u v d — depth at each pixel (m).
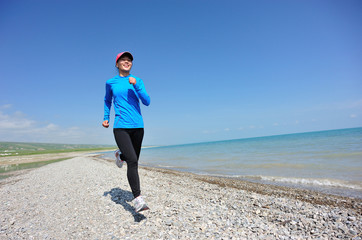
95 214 3.61
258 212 3.84
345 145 23.14
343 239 2.51
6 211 4.12
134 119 3.17
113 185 6.19
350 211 4.02
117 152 3.66
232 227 2.91
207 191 6.27
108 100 3.64
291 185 7.14
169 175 10.32
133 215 3.42
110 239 2.59
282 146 32.09
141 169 13.98
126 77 3.39
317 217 3.49
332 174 8.45
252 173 10.19
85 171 10.63
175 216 3.33
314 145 27.53
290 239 2.50
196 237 2.54
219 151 34.41
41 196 5.31
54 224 3.23
